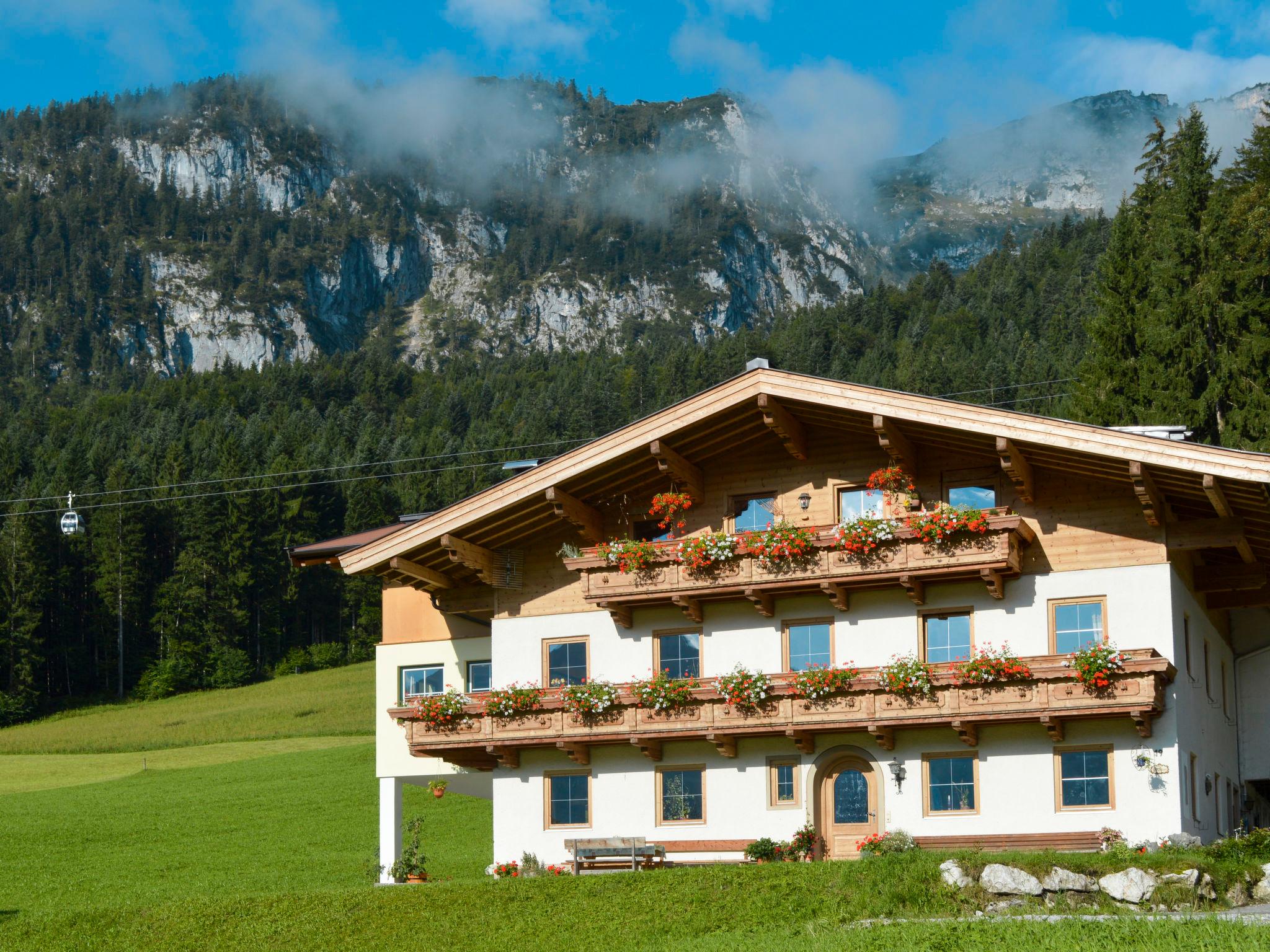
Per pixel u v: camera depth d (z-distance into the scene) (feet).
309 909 97.60
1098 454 94.99
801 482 109.60
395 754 121.29
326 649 519.60
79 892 151.12
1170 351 176.14
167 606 529.86
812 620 108.37
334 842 190.70
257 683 498.69
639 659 112.16
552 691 110.22
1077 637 100.73
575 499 111.96
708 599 109.29
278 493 560.61
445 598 119.65
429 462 628.69
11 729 445.37
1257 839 89.66
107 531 533.96
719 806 107.76
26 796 249.96
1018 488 102.42
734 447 110.93
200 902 103.50
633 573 109.60
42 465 608.19
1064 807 98.73
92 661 519.19
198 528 544.62
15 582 484.74
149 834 200.64
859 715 101.91
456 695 113.09
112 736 387.14
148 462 608.60
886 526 102.47
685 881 90.84
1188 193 184.85
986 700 98.89
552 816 112.16
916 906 82.53
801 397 102.68
